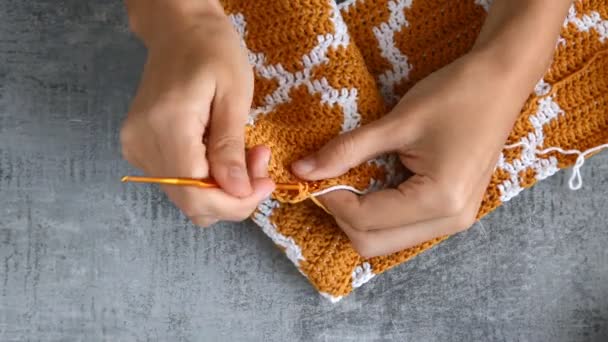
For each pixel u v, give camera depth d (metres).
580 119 0.81
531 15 0.76
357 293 0.83
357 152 0.75
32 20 0.84
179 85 0.68
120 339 0.83
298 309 0.83
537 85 0.81
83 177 0.84
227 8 0.81
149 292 0.83
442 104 0.74
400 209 0.75
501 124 0.75
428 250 0.84
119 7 0.85
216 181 0.67
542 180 0.84
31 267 0.83
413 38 0.82
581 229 0.84
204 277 0.83
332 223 0.80
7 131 0.83
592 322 0.84
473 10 0.81
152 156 0.70
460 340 0.84
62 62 0.84
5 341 0.83
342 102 0.78
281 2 0.79
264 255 0.84
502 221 0.84
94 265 0.83
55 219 0.83
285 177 0.76
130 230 0.84
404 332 0.84
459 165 0.74
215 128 0.69
